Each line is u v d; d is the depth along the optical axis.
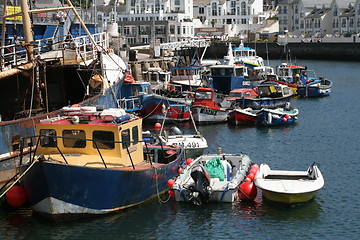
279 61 118.81
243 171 24.75
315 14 150.75
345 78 79.25
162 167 23.48
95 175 20.02
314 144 35.88
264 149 34.41
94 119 22.00
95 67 32.25
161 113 42.06
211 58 124.50
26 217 21.50
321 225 21.55
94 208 20.62
